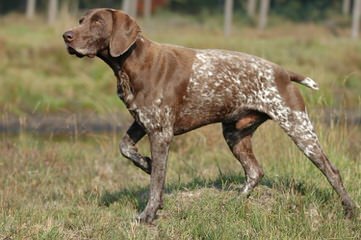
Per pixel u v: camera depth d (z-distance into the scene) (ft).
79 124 66.13
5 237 32.42
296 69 99.71
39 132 70.90
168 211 35.37
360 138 54.95
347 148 48.60
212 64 34.09
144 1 231.09
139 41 33.40
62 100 86.84
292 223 33.50
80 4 246.88
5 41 108.37
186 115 34.19
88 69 100.07
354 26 187.11
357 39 168.25
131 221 34.19
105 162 51.96
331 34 203.31
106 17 33.04
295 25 228.43
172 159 50.65
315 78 76.79
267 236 32.12
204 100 34.01
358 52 120.26
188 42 122.83
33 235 32.60
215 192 37.52
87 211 36.91
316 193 36.94
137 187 42.42
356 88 96.32
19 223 34.30
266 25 227.20
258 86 34.19
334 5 254.68
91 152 56.03
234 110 34.50
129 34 32.78
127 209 37.06
